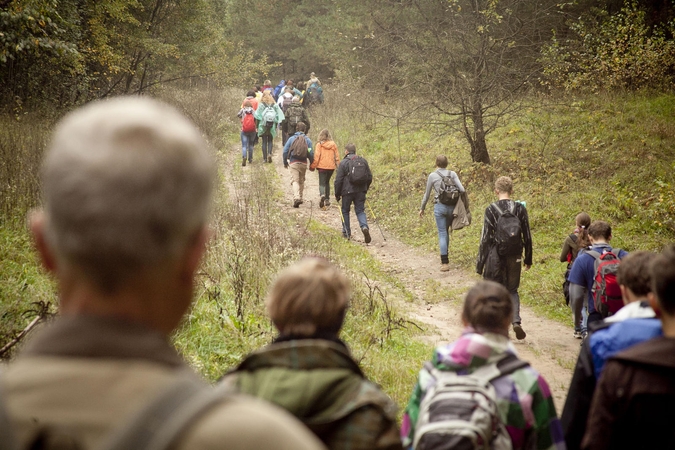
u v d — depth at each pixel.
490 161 14.80
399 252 12.01
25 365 0.77
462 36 14.36
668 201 10.88
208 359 5.37
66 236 0.77
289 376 1.91
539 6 17.52
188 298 0.90
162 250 0.80
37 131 13.31
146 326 0.82
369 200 14.87
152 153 0.79
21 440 0.72
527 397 2.59
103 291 0.79
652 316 2.91
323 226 12.92
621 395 2.29
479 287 2.82
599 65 17.42
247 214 9.70
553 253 10.64
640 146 14.02
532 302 9.23
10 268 6.30
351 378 1.94
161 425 0.71
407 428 2.77
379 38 16.31
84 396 0.73
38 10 12.56
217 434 0.71
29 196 8.25
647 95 16.78
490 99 14.70
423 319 8.44
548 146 14.91
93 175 0.76
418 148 17.03
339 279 2.23
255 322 6.34
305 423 1.84
